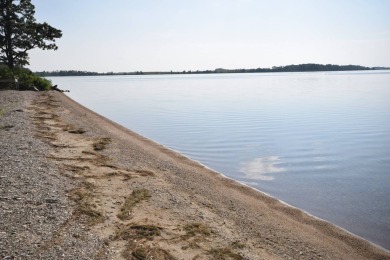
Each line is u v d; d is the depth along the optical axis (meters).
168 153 18.36
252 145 21.48
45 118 23.83
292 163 17.25
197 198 10.99
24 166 11.84
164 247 7.39
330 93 72.56
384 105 46.81
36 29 55.78
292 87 100.12
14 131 17.95
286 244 8.48
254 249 7.88
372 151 19.86
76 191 10.05
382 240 9.30
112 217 8.62
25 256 6.36
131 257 6.84
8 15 53.84
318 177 14.98
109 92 83.88
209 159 17.92
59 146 15.79
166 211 9.38
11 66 55.56
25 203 8.72
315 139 23.44
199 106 47.22
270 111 40.62
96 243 7.20
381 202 12.06
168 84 142.50
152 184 11.66
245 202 11.41
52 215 8.23
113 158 14.74
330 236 9.34
